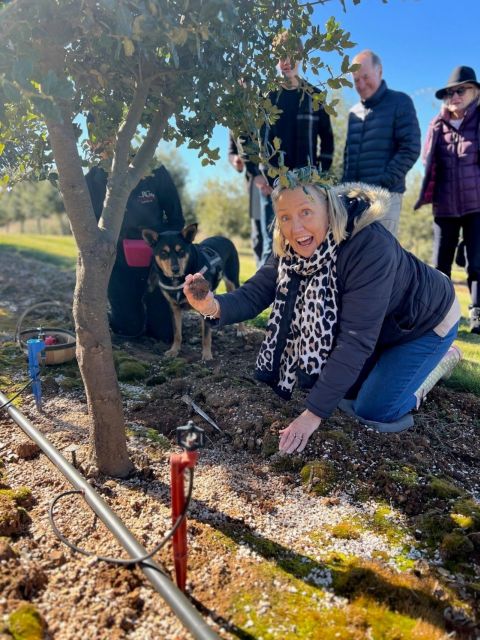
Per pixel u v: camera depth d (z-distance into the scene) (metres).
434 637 1.83
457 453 3.16
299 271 2.81
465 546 2.26
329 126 5.11
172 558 2.14
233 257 5.50
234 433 3.17
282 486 2.72
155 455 2.93
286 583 2.07
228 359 4.57
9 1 1.95
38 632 1.74
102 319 2.54
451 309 3.27
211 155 2.69
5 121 2.28
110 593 1.95
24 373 4.00
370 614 1.93
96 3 1.84
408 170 4.96
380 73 4.98
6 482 2.63
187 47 2.33
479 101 5.16
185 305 4.49
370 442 3.09
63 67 2.24
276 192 2.64
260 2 2.41
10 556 2.07
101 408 2.61
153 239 4.43
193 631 1.75
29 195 31.77
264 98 2.60
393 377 3.22
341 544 2.30
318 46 2.33
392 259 2.64
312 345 2.80
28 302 6.27
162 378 3.99
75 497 2.50
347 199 2.74
